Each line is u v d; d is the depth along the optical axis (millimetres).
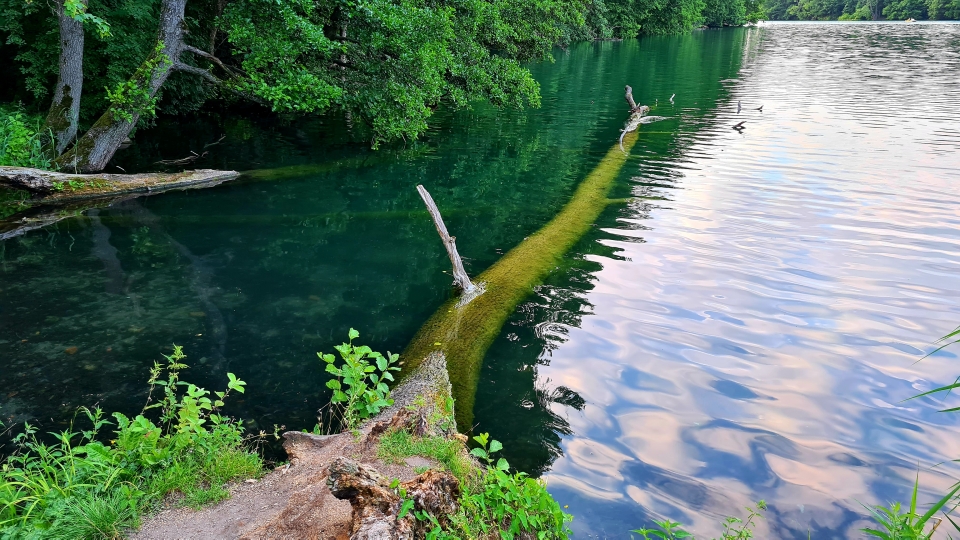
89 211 10875
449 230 10375
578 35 46000
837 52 44188
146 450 4340
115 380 5918
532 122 19828
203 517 3826
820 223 10328
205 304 7621
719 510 4422
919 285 8016
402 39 13578
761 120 19469
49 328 6867
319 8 14398
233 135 16984
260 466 4527
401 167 14312
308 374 6188
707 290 7961
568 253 9180
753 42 54938
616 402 5715
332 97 13453
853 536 4191
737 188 12383
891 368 6203
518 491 4020
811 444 5117
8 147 11250
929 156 14516
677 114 20797
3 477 3988
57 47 13406
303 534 3492
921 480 4707
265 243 9695
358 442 4586
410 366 6215
